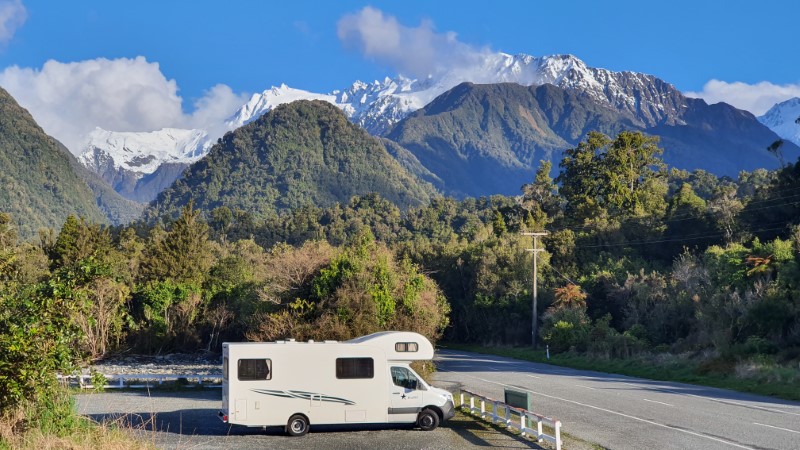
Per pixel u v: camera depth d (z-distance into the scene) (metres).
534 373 49.66
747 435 21.98
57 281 18.73
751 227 88.31
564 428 23.89
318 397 23.53
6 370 17.88
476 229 149.62
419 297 43.31
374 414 23.95
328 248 45.56
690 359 50.41
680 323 65.00
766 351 45.91
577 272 98.06
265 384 23.28
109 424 23.08
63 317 18.88
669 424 24.48
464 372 50.12
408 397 24.25
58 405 19.66
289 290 43.59
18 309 18.55
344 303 39.94
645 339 63.56
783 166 92.25
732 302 52.41
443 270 108.19
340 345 23.92
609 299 80.38
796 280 51.44
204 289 81.88
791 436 21.70
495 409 25.73
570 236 106.06
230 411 23.06
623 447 20.31
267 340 41.44
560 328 69.44
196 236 106.50
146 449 18.97
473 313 99.06
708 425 24.14
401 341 24.41
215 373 53.03
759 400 31.95
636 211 118.44
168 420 27.17
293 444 21.86
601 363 56.91
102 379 19.88
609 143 134.88
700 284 67.62
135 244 134.12
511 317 92.50
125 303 78.31
